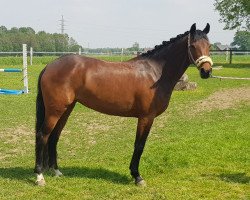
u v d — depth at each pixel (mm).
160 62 6145
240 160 7809
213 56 56375
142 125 6109
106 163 7527
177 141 9055
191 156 7754
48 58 41906
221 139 9172
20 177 6469
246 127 10781
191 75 29219
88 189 5988
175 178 6668
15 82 22156
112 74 6016
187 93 18594
